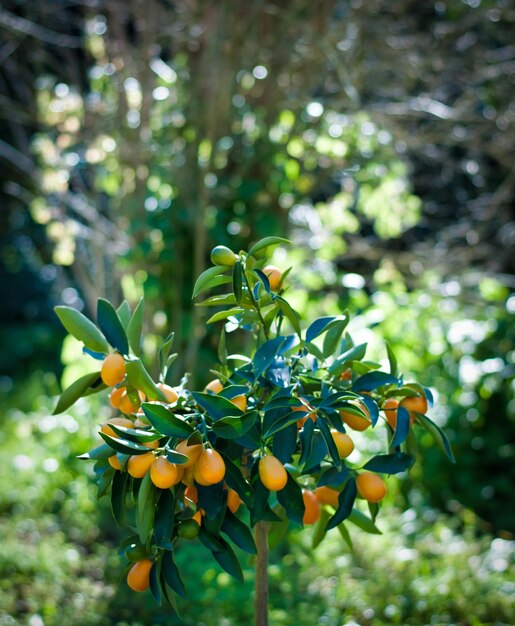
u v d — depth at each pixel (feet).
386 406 5.54
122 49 13.29
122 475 5.11
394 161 15.55
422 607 9.80
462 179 19.33
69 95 14.51
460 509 13.64
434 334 14.48
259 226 13.19
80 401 14.61
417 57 14.83
